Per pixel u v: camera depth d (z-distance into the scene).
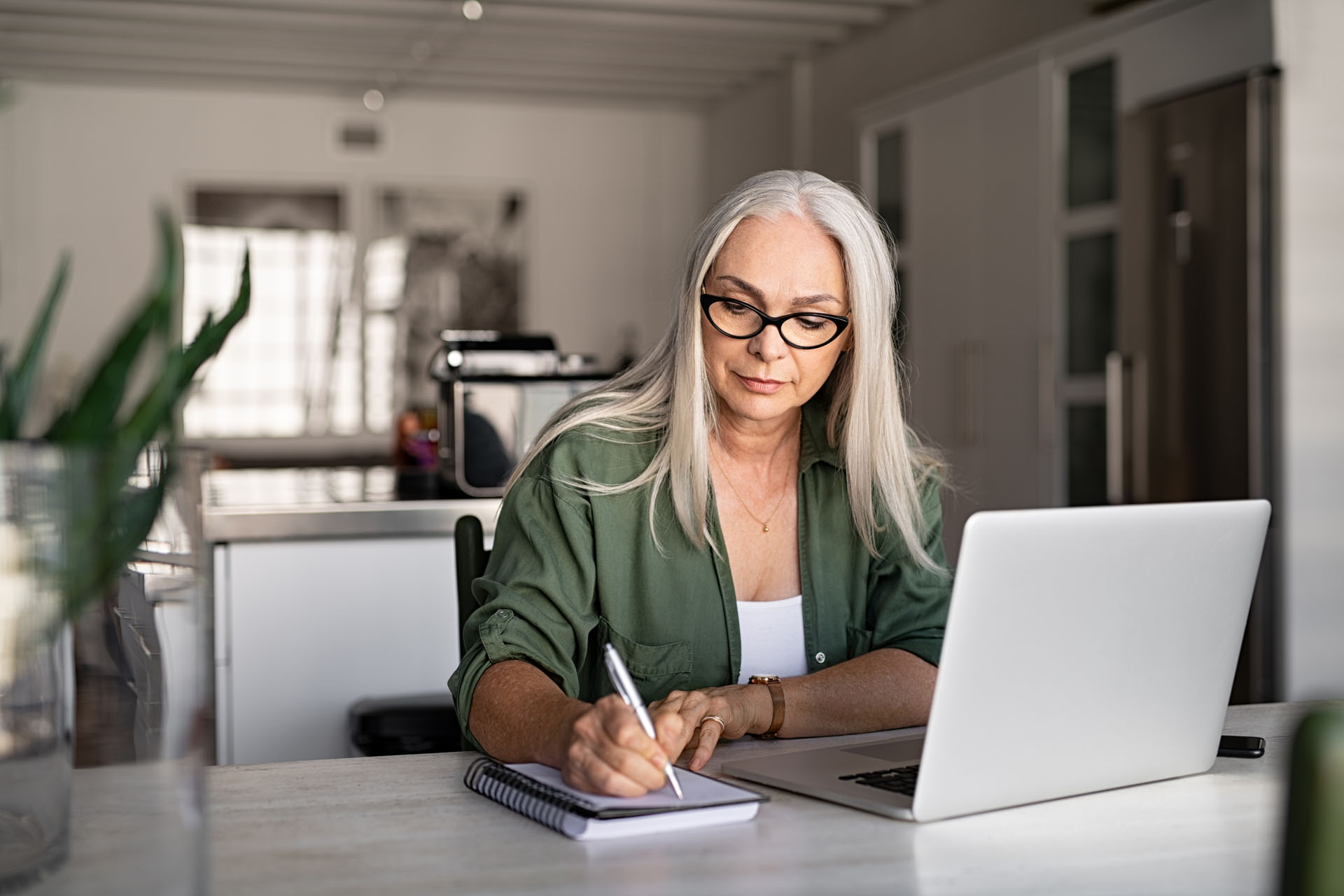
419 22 6.61
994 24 5.71
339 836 0.97
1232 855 0.94
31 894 0.75
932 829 1.00
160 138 8.10
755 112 8.14
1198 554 1.10
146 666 0.77
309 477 3.78
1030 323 4.63
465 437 2.79
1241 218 3.51
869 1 6.27
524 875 0.88
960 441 5.08
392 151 8.48
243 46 7.09
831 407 1.59
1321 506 3.42
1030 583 0.99
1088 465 4.37
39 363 0.82
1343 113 3.43
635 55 7.38
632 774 1.01
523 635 1.34
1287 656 3.39
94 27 6.60
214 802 1.07
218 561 2.55
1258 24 3.50
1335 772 0.53
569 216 8.81
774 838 0.97
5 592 0.75
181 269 0.78
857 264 1.45
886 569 1.59
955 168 5.07
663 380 1.54
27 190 7.91
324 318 8.37
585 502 1.48
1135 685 1.09
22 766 0.76
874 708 1.38
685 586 1.51
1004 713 1.01
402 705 2.40
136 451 0.77
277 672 2.58
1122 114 4.05
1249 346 3.47
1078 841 0.97
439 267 8.59
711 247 1.44
